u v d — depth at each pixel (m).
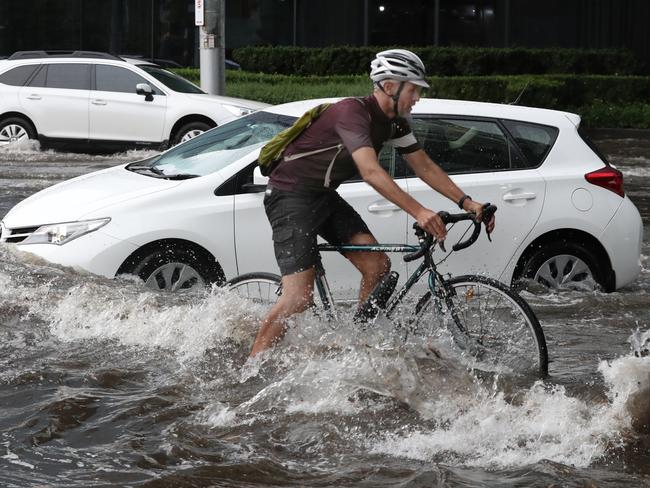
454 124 12.59
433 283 9.10
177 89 28.52
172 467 7.31
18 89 28.39
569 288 12.76
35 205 12.25
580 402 8.53
